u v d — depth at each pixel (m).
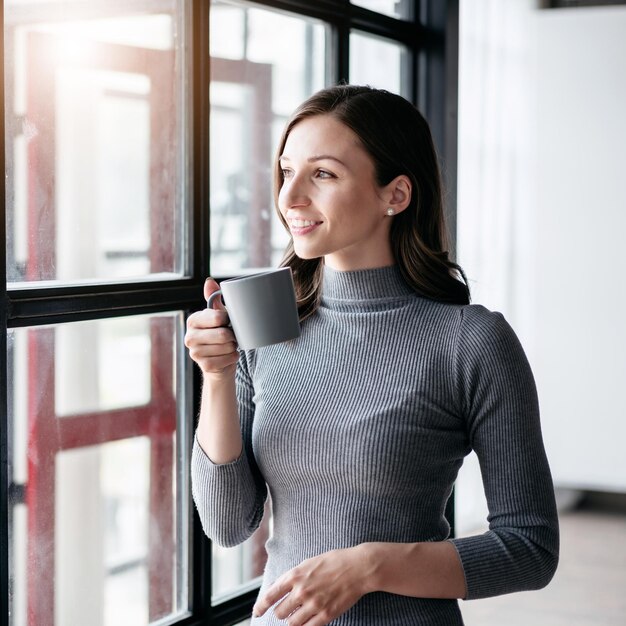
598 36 4.27
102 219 1.86
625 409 4.41
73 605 1.90
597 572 3.82
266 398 1.44
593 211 4.36
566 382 4.48
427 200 1.46
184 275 2.03
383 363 1.38
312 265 1.54
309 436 1.36
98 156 1.85
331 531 1.35
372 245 1.44
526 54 4.34
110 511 1.96
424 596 1.28
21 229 1.71
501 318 1.38
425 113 2.69
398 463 1.32
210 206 2.06
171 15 1.97
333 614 1.25
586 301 4.41
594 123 4.32
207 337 1.31
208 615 2.10
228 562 2.22
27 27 1.70
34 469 1.79
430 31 2.66
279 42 2.25
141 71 1.92
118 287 1.83
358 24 2.43
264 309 1.27
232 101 2.16
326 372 1.41
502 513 1.33
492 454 1.33
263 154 2.27
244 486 1.42
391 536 1.33
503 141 4.23
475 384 1.34
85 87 1.81
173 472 2.07
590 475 4.48
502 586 1.29
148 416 2.00
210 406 1.38
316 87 2.37
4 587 1.59
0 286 1.55
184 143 2.01
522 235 4.43
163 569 2.08
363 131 1.36
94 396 1.89
